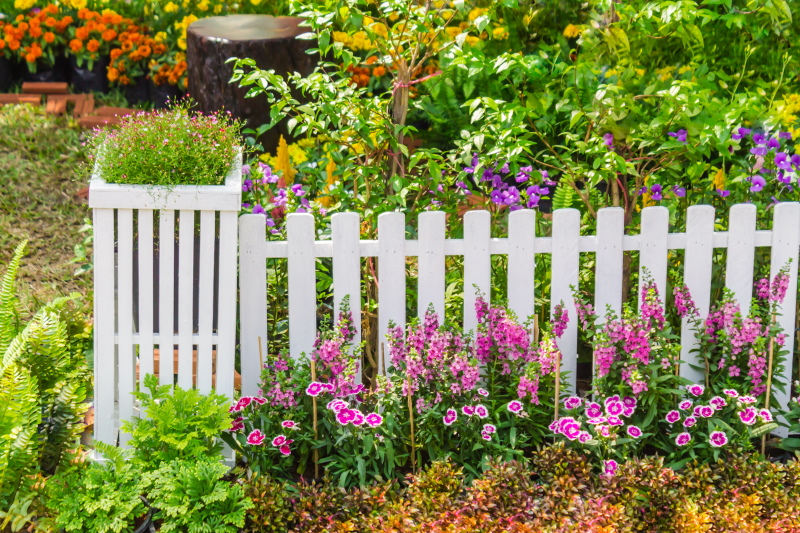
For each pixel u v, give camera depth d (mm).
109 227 3666
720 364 4008
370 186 4508
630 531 3383
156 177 3633
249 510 3479
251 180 4539
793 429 3926
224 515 3402
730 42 5539
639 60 5070
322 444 3791
